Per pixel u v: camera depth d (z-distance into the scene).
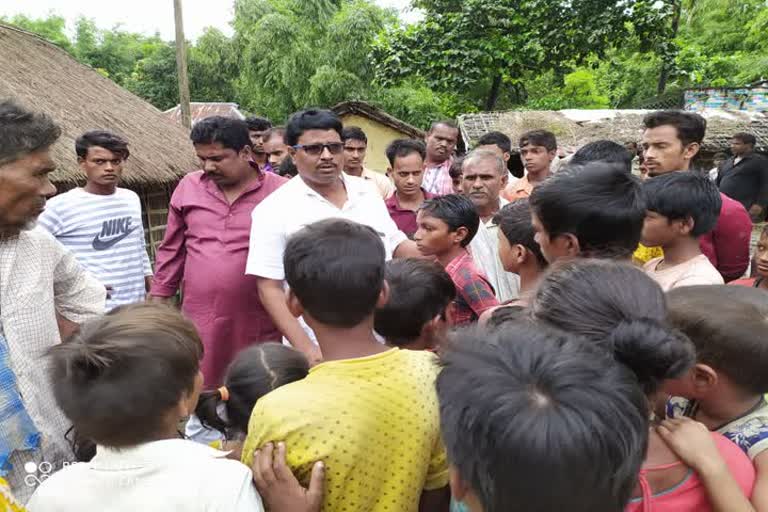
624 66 20.48
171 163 7.94
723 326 1.14
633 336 0.94
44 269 1.96
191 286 3.01
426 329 1.90
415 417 1.29
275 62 19.88
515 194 4.48
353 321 1.34
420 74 12.88
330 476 1.21
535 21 12.29
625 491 0.83
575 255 1.65
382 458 1.25
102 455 1.19
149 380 1.13
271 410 1.25
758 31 17.62
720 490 1.00
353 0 22.55
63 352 1.15
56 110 6.88
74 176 5.59
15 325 1.85
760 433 1.16
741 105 11.49
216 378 3.00
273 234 2.57
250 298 2.96
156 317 1.23
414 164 4.42
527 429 0.76
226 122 2.90
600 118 10.16
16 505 1.22
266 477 1.19
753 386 1.16
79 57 38.97
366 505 1.25
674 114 2.86
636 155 7.18
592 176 1.64
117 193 4.05
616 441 0.79
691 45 15.07
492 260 3.07
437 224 2.58
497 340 0.91
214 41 22.00
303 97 19.88
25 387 1.85
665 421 1.10
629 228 1.60
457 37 12.46
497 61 12.62
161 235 8.16
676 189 1.98
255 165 3.07
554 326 1.05
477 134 9.74
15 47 8.08
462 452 0.85
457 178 4.60
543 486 0.77
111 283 3.93
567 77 18.62
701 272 1.92
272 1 22.50
